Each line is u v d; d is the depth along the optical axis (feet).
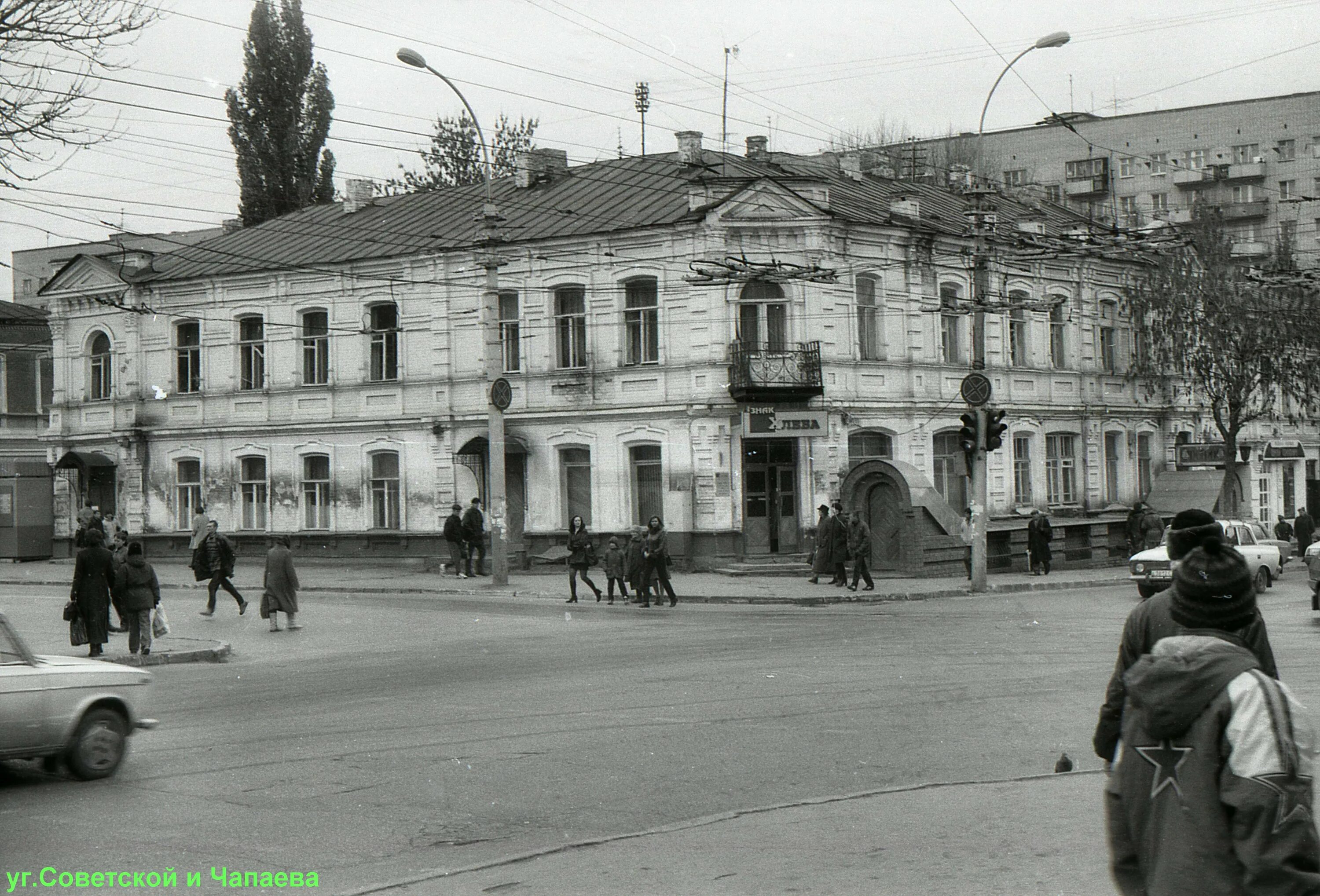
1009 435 140.87
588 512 127.13
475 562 127.65
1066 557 131.34
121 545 104.06
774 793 34.01
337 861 27.94
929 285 132.87
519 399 128.77
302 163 170.60
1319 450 194.18
